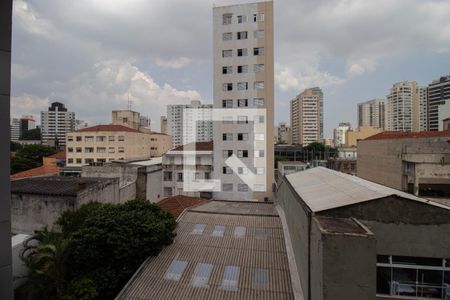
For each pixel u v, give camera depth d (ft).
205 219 64.90
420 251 29.12
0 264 16.84
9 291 17.37
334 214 31.17
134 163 118.62
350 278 24.81
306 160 237.45
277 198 83.71
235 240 54.54
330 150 235.20
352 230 26.27
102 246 44.29
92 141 170.40
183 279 42.60
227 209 79.15
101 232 43.96
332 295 25.12
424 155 74.18
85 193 64.13
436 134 94.07
